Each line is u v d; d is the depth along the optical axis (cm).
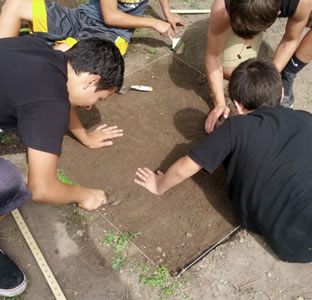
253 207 157
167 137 220
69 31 234
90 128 219
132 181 196
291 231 149
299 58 217
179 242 175
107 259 165
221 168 207
